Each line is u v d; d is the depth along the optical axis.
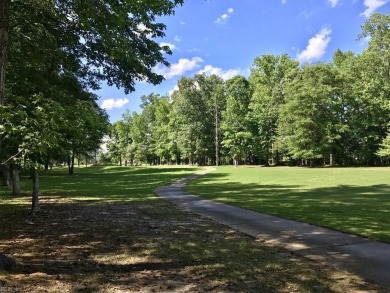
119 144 93.06
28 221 10.06
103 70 10.16
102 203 14.69
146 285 4.76
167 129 75.12
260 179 29.31
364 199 14.88
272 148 59.62
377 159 53.25
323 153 52.50
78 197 17.45
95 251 6.70
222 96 72.88
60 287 4.51
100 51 9.15
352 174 32.56
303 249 6.80
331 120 51.84
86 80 11.05
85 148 33.53
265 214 11.18
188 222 9.98
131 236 8.07
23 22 7.88
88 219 10.50
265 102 61.69
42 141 4.93
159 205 13.91
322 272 5.38
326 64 54.78
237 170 45.09
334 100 52.56
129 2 6.35
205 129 71.75
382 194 16.86
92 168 71.00
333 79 52.81
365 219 9.89
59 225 9.49
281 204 13.50
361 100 50.03
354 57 54.09
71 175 44.81
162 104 78.88
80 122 8.93
